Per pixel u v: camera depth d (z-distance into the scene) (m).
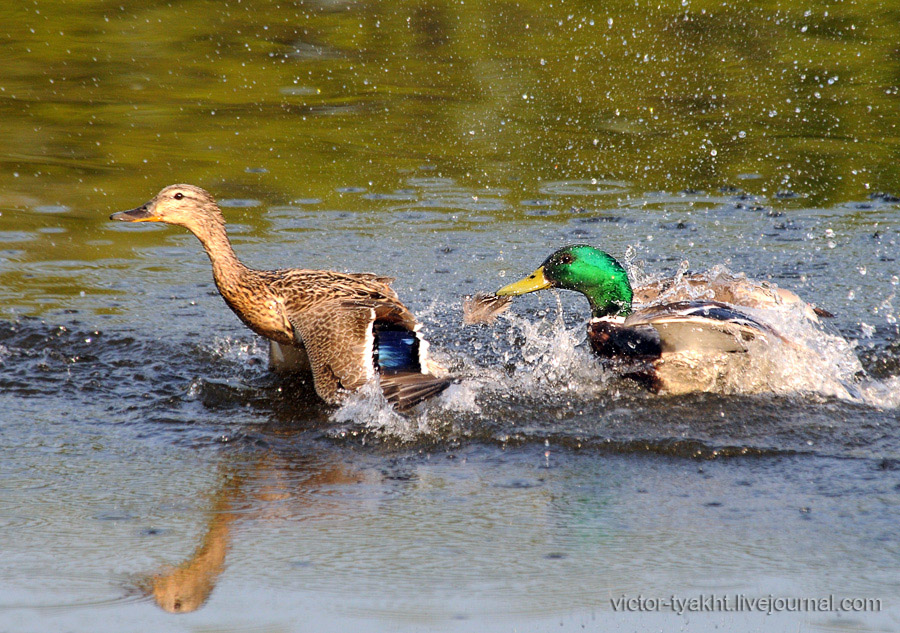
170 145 20.64
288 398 10.69
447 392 10.55
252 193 18.28
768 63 26.23
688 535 7.82
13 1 30.84
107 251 15.52
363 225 16.91
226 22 29.95
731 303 12.15
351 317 10.21
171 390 10.91
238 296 11.47
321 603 6.86
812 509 8.24
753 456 9.27
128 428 9.91
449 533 7.83
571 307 13.95
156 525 7.94
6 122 21.56
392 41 28.61
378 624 6.62
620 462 9.17
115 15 30.16
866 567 7.34
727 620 6.71
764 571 7.29
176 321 12.94
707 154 20.58
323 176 19.27
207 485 8.66
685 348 10.82
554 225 17.02
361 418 10.05
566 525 7.97
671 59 26.81
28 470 8.93
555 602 6.89
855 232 16.64
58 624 6.61
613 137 21.61
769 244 16.12
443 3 32.03
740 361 10.84
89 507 8.25
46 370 11.34
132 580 7.15
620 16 30.36
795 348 10.88
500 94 24.38
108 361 11.66
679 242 16.22
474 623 6.64
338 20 30.31
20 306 13.20
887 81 24.77
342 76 25.61
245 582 7.11
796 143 21.12
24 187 18.05
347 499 8.42
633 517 8.10
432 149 20.91
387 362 9.68
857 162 20.03
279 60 26.78
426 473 8.93
